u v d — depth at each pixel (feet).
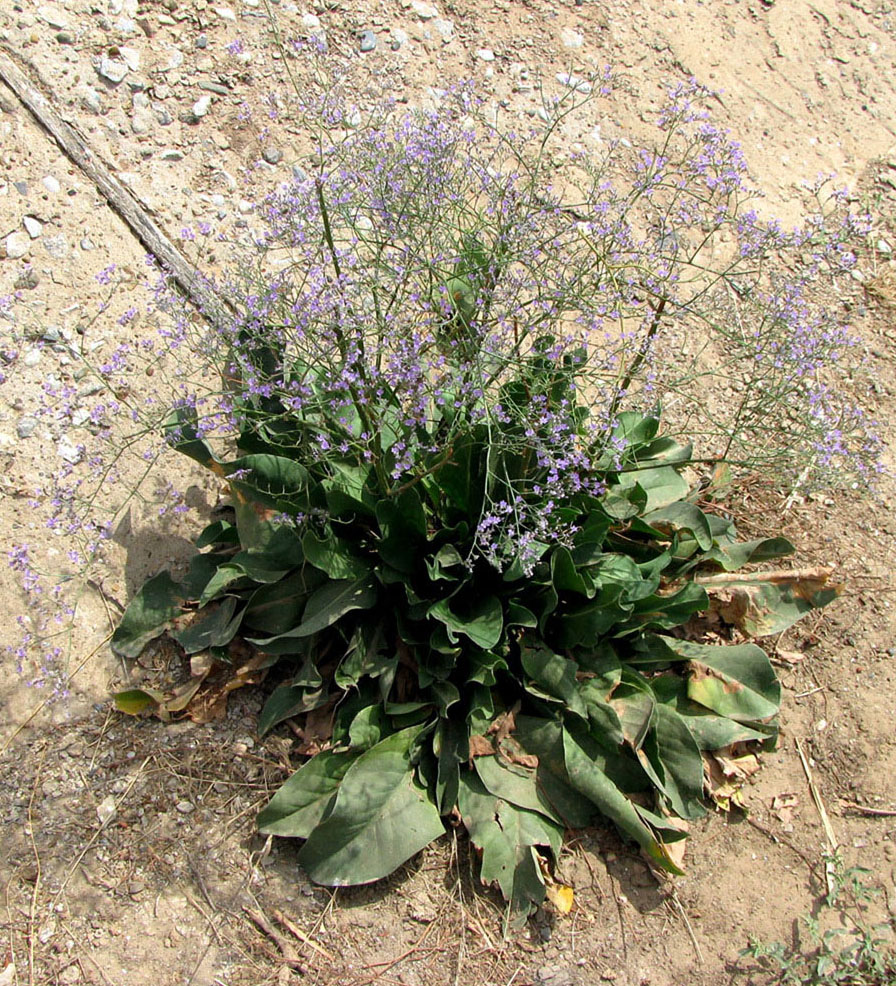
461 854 2.94
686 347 3.94
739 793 3.14
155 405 3.47
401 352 2.60
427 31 4.54
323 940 2.78
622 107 4.59
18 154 3.77
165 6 4.24
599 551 3.08
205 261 3.79
